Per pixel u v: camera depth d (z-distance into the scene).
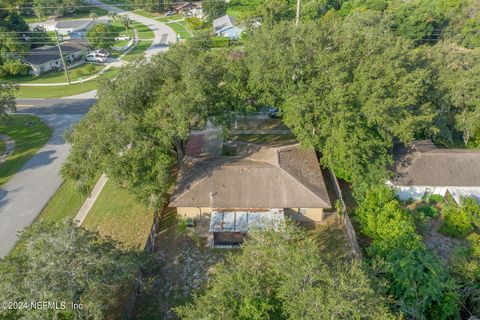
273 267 21.84
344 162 36.56
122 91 34.44
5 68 82.56
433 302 25.78
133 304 28.34
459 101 43.47
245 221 33.84
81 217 39.06
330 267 23.09
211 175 36.62
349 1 124.00
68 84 79.56
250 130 54.41
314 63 37.78
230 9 135.25
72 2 137.88
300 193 35.12
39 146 53.84
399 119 36.75
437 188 38.28
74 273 21.38
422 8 94.69
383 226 31.44
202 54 39.25
